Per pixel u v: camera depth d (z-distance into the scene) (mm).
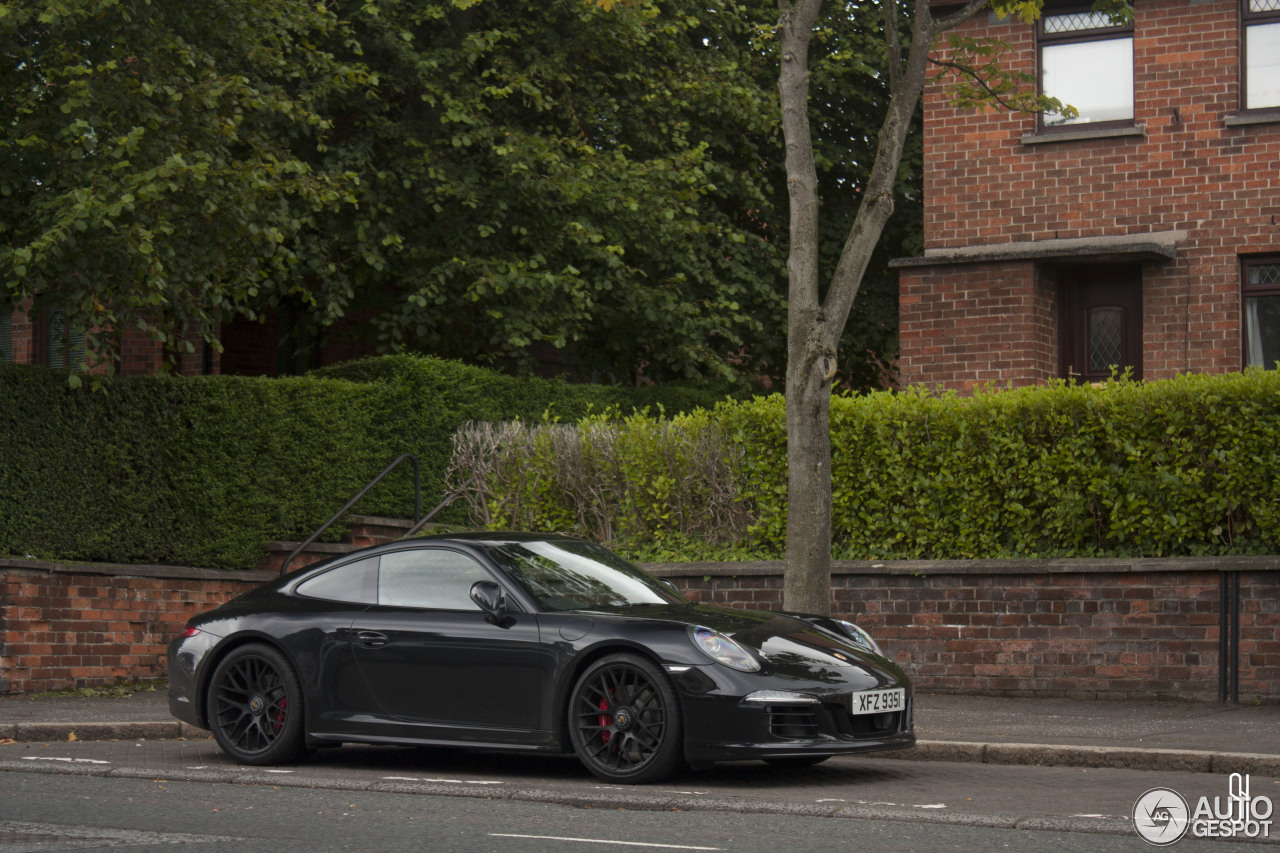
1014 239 18156
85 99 11469
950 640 12469
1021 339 17719
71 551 12961
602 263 19312
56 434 12922
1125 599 11898
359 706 8555
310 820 6734
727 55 21422
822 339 10820
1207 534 11945
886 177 11000
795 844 6105
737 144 21875
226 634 8961
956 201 18422
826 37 21156
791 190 11055
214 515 14180
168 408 13852
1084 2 18062
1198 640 11641
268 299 18062
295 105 14930
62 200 11367
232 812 6973
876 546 13203
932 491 12945
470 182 18188
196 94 12703
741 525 14234
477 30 19156
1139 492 12039
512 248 19094
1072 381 12648
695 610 8523
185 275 12883
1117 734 9695
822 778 8312
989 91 12719
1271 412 11625
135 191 11312
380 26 18047
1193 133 17438
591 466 15094
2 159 12086
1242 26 17438
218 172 12477
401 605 8641
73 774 8352
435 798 7496
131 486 13492
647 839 6215
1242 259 17391
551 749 8039
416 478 15922
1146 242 17328
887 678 8164
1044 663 12133
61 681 12695
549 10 19375
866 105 22375
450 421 16453
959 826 6641
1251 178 17188
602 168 18516
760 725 7645
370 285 19219
